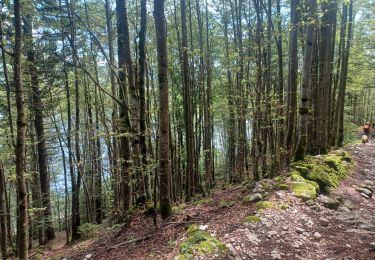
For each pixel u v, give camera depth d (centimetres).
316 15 890
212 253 455
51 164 2155
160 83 626
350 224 595
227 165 2284
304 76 888
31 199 1422
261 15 1186
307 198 672
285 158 966
